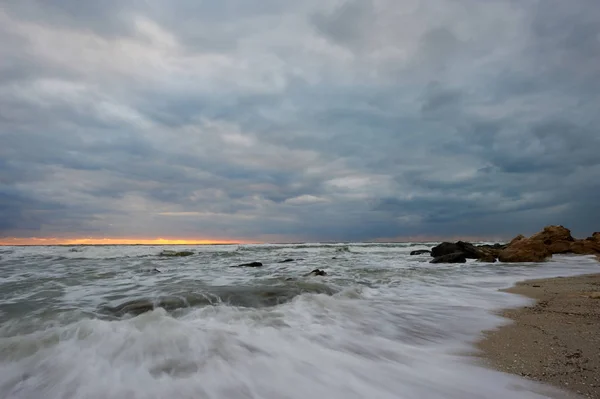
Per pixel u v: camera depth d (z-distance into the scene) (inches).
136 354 183.5
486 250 1024.2
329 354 193.6
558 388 147.8
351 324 261.4
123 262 893.8
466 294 395.5
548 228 1235.2
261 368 170.2
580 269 704.4
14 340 197.8
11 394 143.0
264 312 284.8
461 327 255.8
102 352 185.5
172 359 178.4
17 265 791.1
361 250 1710.1
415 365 178.9
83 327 222.4
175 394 141.6
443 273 626.2
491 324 263.1
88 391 144.8
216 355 184.9
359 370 170.7
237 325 246.2
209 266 789.9
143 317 248.4
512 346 209.3
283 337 222.5
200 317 267.4
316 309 302.8
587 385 150.3
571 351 194.2
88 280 512.7
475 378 160.6
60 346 192.7
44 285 455.8
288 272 651.5
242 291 369.7
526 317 282.7
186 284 459.2
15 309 304.2
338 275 581.0
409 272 642.8
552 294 388.5
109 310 299.6
